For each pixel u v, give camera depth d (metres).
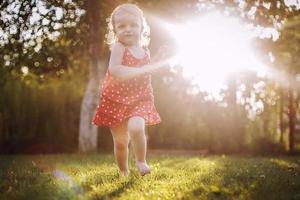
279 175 5.77
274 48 14.29
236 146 16.52
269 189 4.53
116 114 5.29
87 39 13.27
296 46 14.50
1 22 10.52
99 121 5.40
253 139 16.75
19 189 4.66
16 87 16.97
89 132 15.27
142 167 5.08
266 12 11.93
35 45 11.18
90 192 4.43
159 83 19.58
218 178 5.36
